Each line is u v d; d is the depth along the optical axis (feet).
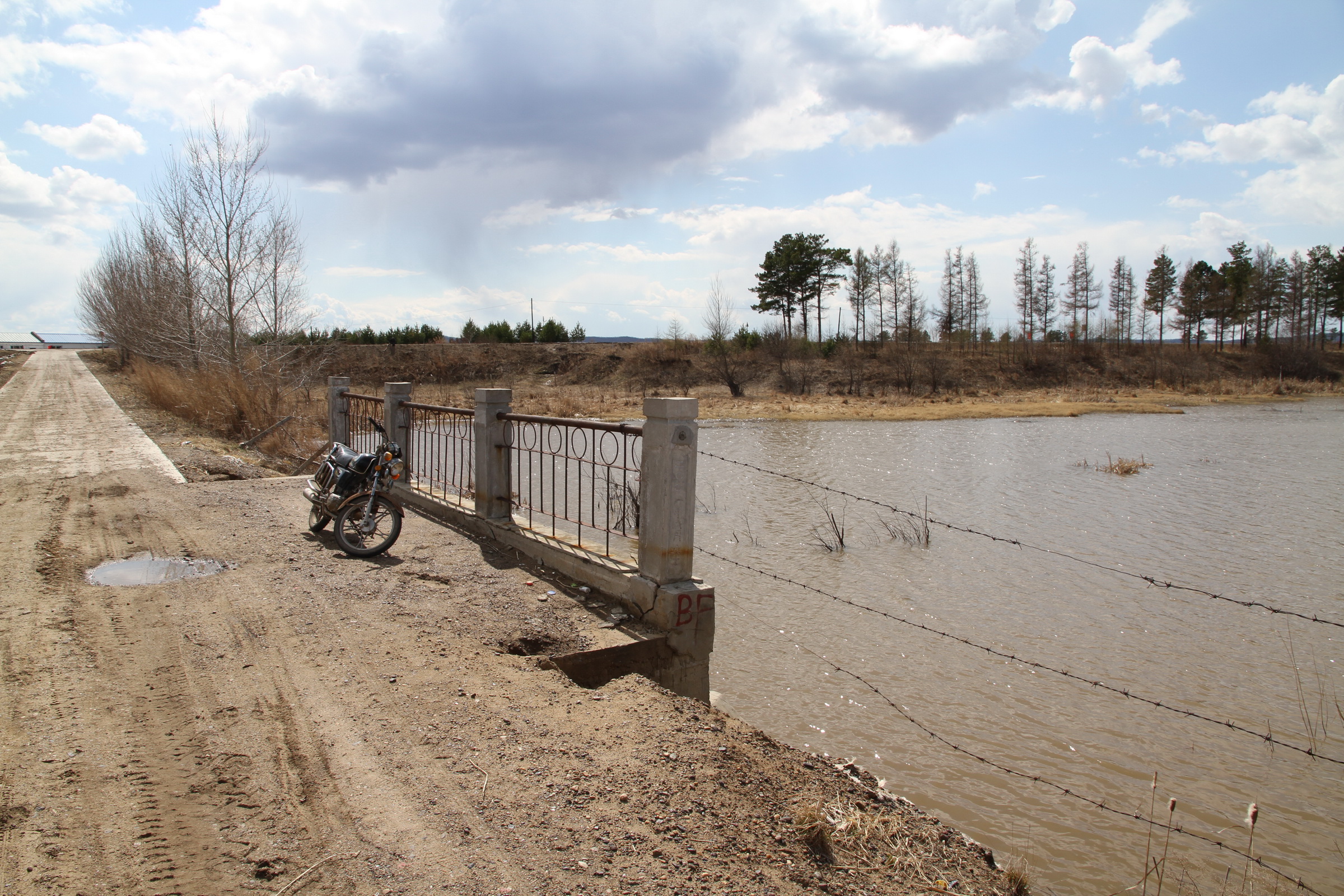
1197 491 55.93
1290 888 14.65
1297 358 239.91
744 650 25.73
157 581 19.93
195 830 9.35
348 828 9.46
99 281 169.78
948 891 10.00
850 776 13.06
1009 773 18.51
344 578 20.22
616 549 20.56
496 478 24.59
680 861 9.14
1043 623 28.37
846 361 196.75
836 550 38.19
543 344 220.64
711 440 94.32
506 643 15.78
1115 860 15.40
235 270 78.74
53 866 8.60
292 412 61.77
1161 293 275.39
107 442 51.62
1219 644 26.30
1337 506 50.11
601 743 11.97
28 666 14.32
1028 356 219.61
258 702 12.91
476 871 8.68
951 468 68.64
